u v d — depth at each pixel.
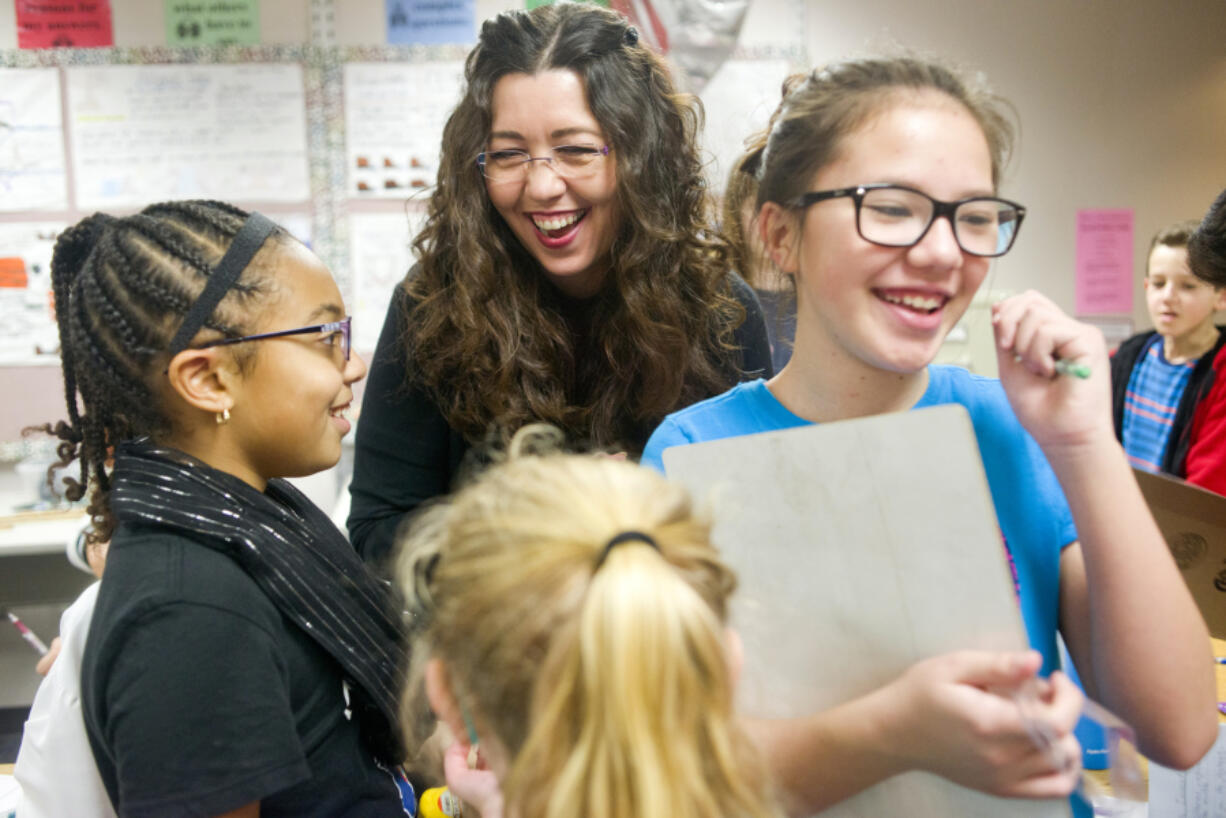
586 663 0.40
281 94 2.60
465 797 0.54
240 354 0.76
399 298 1.15
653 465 0.73
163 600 0.66
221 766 0.64
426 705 0.73
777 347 1.25
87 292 0.78
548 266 1.06
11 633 2.53
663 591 0.42
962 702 0.46
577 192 1.01
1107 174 2.70
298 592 0.75
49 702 0.79
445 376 1.10
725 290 1.14
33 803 0.77
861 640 0.52
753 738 0.49
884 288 0.60
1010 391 0.60
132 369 0.76
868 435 0.52
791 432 0.53
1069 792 0.48
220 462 0.79
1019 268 2.74
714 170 1.40
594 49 1.01
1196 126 2.68
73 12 2.55
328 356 0.81
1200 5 2.62
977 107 0.61
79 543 1.25
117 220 0.81
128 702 0.64
